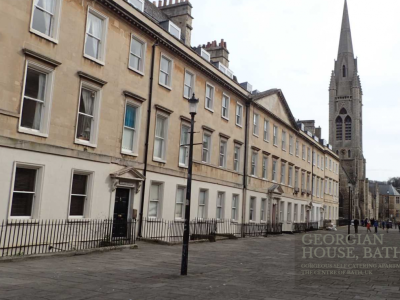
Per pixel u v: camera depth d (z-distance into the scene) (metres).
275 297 8.04
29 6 13.70
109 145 17.02
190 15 25.44
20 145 13.10
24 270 9.84
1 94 12.66
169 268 11.49
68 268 10.52
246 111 30.12
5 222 12.59
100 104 16.59
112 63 17.38
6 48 12.87
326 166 55.97
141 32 19.28
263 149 32.81
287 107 38.50
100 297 7.48
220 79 25.98
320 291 8.87
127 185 17.83
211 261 13.69
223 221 25.73
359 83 100.38
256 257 15.68
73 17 15.50
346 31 103.50
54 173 14.38
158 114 20.30
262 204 32.78
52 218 14.25
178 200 21.98
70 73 15.23
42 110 14.27
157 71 20.34
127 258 13.03
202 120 24.16
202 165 24.00
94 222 15.94
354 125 97.38
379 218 129.88
